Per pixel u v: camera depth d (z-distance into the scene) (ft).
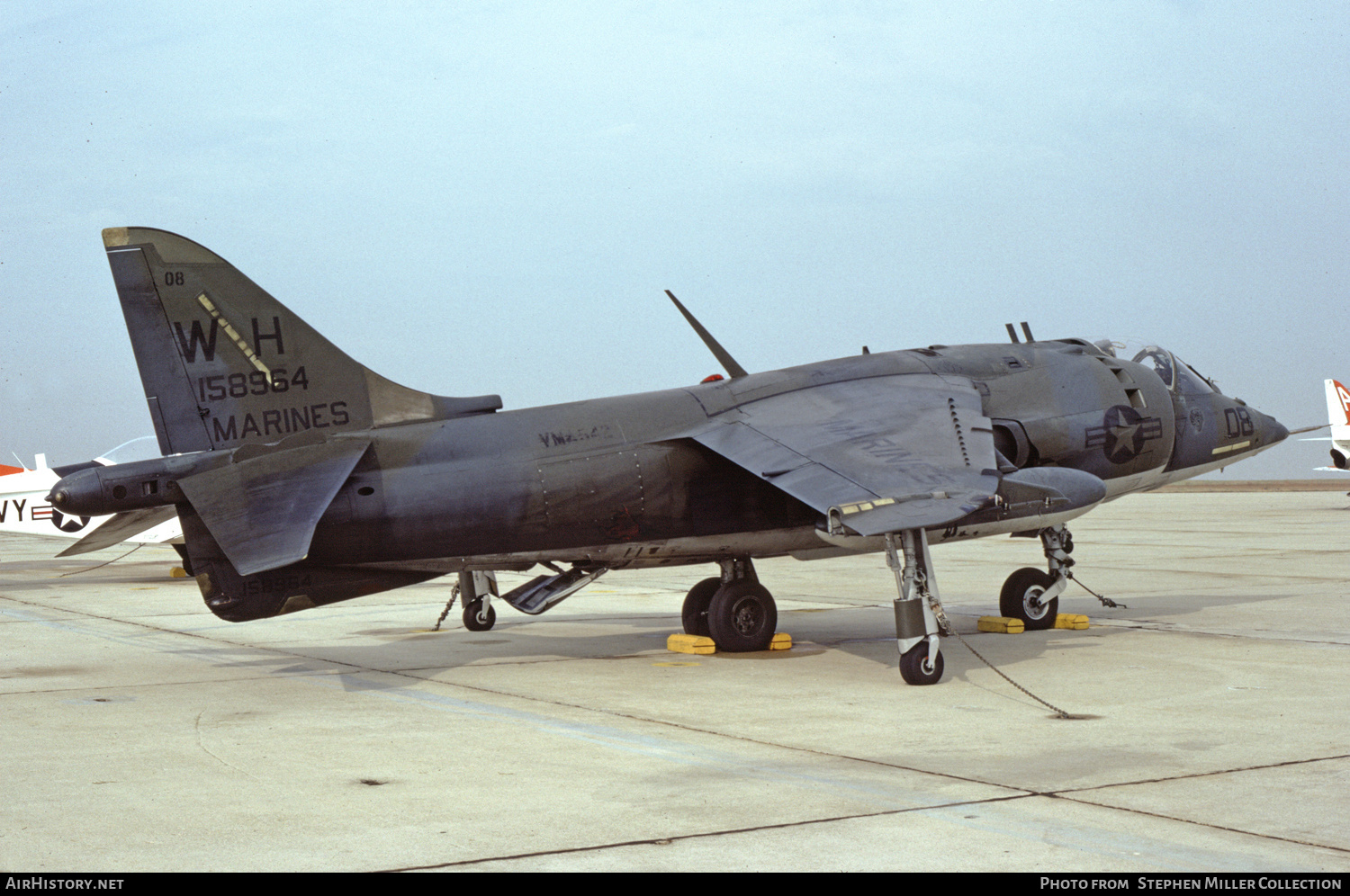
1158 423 46.68
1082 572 70.13
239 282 35.70
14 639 46.65
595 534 38.17
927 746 25.43
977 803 20.59
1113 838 18.49
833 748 25.26
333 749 25.48
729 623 40.40
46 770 23.54
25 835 18.95
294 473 34.19
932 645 33.32
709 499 39.32
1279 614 48.98
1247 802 20.54
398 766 23.79
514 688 33.76
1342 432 133.90
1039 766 23.43
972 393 41.09
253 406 35.60
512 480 36.76
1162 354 49.26
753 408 40.09
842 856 17.70
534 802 20.90
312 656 41.22
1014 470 38.78
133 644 44.88
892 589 65.26
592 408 39.11
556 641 45.29
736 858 17.61
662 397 40.19
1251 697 30.73
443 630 49.47
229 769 23.61
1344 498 205.36
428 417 37.52
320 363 36.37
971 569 75.15
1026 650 39.99
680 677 35.50
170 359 35.04
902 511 31.96
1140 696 31.07
